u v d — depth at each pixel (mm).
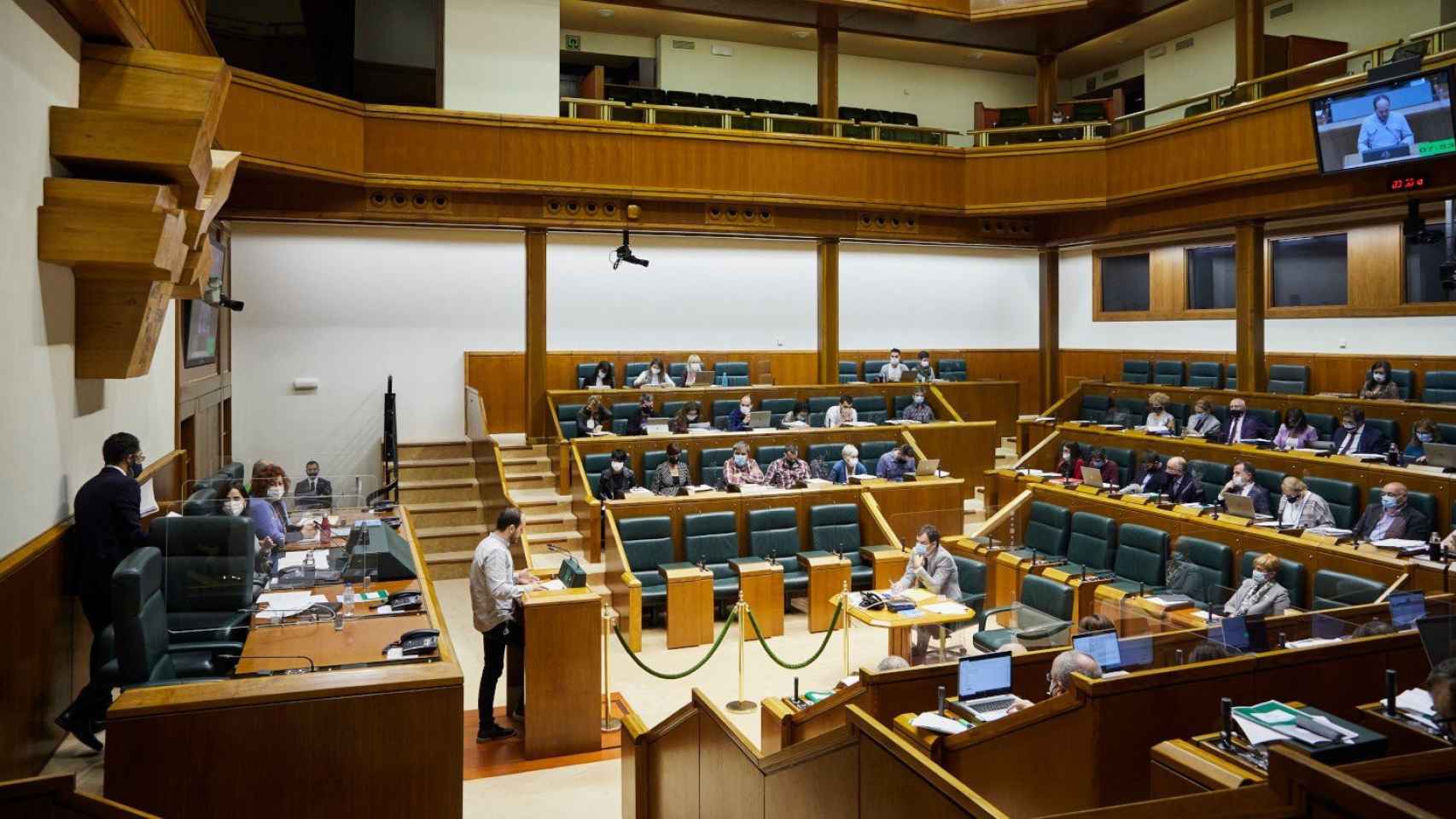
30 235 4570
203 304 9922
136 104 5156
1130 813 1743
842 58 18750
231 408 13125
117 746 3602
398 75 12594
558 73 13312
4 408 4250
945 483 11039
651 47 17906
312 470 9984
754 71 18344
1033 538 10297
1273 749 1567
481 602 6734
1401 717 3783
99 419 5855
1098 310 18609
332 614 5238
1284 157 11547
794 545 10156
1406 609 5277
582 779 6223
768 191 13461
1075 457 12648
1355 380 14367
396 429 12266
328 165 11234
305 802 3793
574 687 6598
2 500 4238
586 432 12484
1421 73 9750
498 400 14359
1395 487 8352
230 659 4941
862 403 14250
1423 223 10789
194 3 7676
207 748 3688
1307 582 7719
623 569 9305
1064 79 20562
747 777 3826
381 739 3863
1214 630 4754
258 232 13203
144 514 6656
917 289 18000
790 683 8039
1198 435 12008
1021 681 4875
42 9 4629
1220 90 12594
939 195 14328
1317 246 15047
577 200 12859
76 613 5258
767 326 16609
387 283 13828
